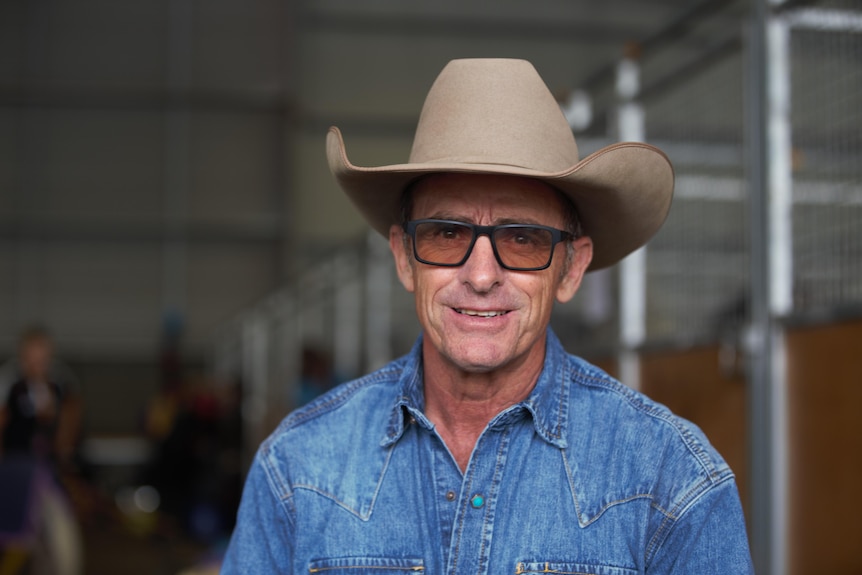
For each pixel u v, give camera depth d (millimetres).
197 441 8133
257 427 9984
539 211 1415
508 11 16344
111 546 7664
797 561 2578
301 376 6734
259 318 10133
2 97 15852
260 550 1526
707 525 1359
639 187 1433
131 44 16125
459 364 1392
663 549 1381
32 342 5957
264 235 16141
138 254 16047
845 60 2498
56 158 15945
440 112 1460
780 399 2662
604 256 1657
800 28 2676
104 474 12594
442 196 1414
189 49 16203
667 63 9141
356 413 1535
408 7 16297
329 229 16188
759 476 2688
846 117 2498
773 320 2686
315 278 7691
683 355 3160
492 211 1398
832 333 2441
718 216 3043
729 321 2959
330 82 16266
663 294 3381
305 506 1481
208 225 16062
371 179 1481
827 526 2453
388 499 1457
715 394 2947
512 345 1388
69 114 16000
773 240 2705
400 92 16312
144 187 16062
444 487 1439
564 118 1497
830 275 2539
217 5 16234
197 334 16016
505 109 1430
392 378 1558
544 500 1408
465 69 1455
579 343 4059
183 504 7668
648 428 1419
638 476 1397
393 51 16328
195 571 3734
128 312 15977
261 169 16203
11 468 4621
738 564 1357
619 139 3648
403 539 1437
